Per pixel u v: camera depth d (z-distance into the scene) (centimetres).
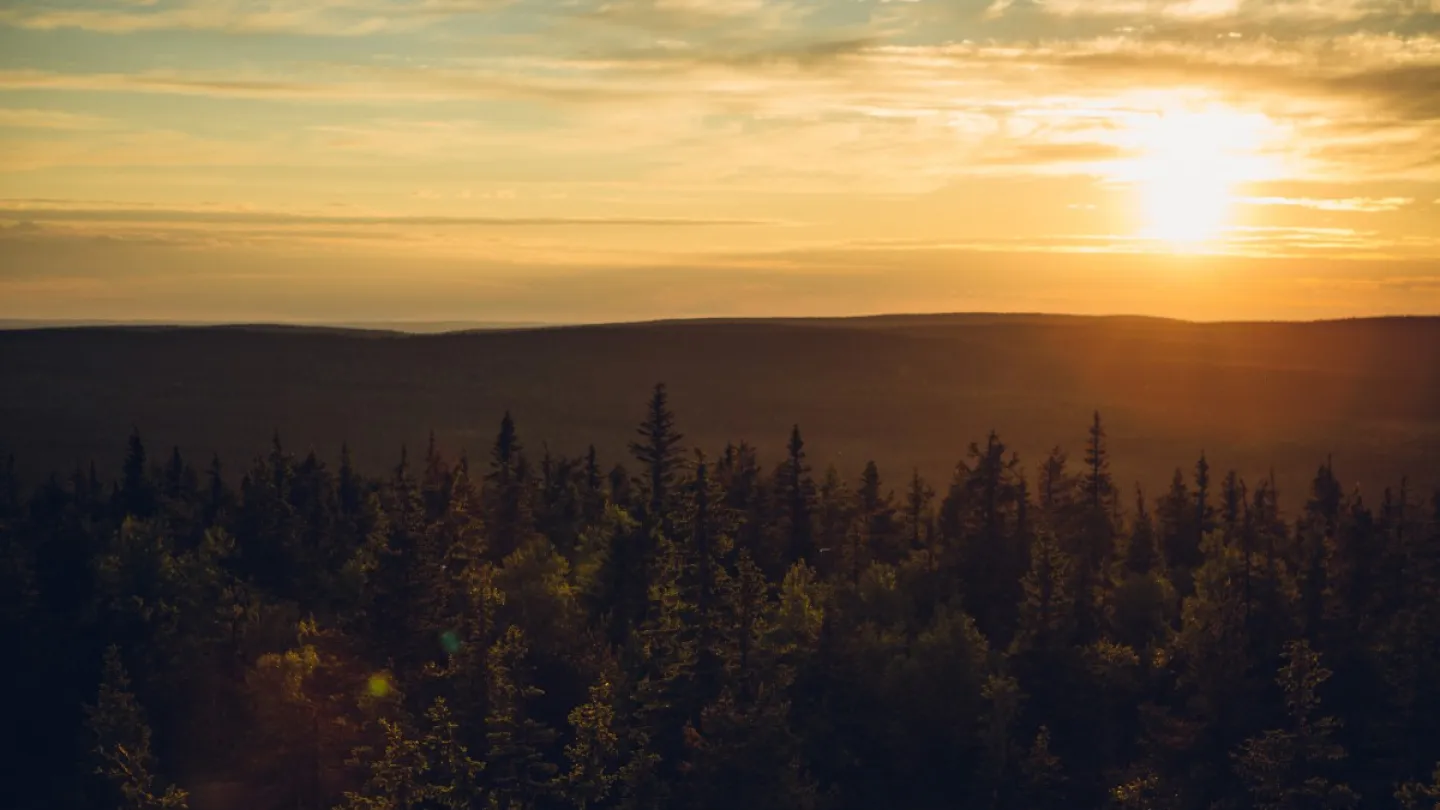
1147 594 7544
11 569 7125
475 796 5222
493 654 5797
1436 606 6900
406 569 6650
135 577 7281
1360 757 6131
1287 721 5981
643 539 7350
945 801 6262
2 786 6638
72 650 7006
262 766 6266
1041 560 6906
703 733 5938
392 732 5288
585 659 6475
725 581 6344
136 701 6638
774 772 5550
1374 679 6300
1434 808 5272
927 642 6406
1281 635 6412
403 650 6519
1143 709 6231
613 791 5869
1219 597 6575
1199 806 5794
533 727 5553
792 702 6297
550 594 6919
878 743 6269
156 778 6059
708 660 6125
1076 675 6569
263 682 6169
